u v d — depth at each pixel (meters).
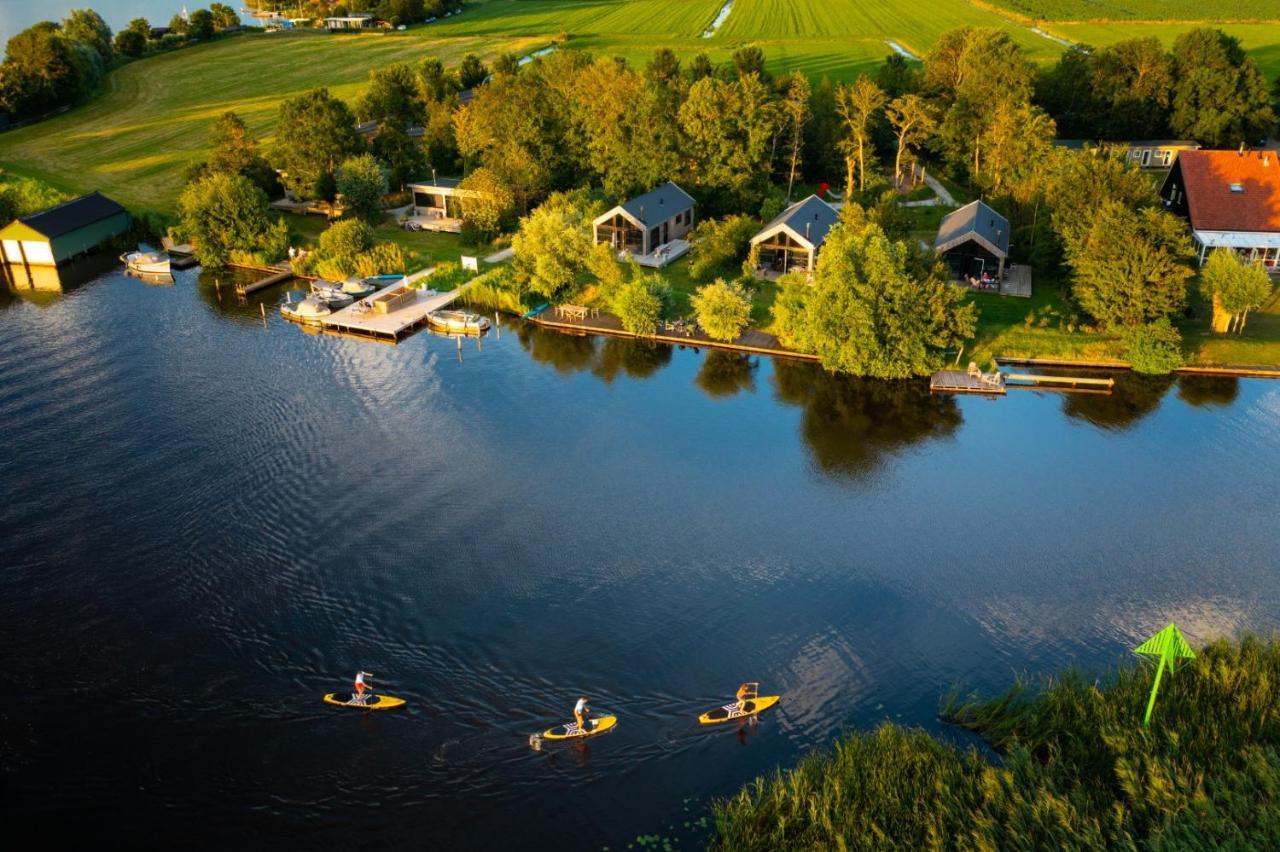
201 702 38.59
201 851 32.22
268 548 48.53
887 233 82.56
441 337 77.19
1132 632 42.59
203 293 87.62
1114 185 78.69
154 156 126.88
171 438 59.69
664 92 115.12
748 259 86.50
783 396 66.06
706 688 39.47
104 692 39.12
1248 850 28.91
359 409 63.94
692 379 68.88
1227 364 68.19
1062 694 36.53
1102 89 125.81
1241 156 88.44
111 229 100.88
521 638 42.22
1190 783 32.38
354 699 38.44
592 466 56.59
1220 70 120.88
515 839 32.62
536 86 120.44
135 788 34.66
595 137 110.69
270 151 123.88
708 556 48.03
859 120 109.12
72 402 64.56
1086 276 70.62
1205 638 42.00
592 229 94.38
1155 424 61.16
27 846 32.38
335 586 45.66
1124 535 49.50
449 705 38.44
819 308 68.69
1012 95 110.19
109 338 76.31
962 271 83.06
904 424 61.94
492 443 59.41
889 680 39.97
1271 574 46.41
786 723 37.69
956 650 41.62
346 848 32.28
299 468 56.22
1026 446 58.72
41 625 42.94
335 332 78.00
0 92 143.12
